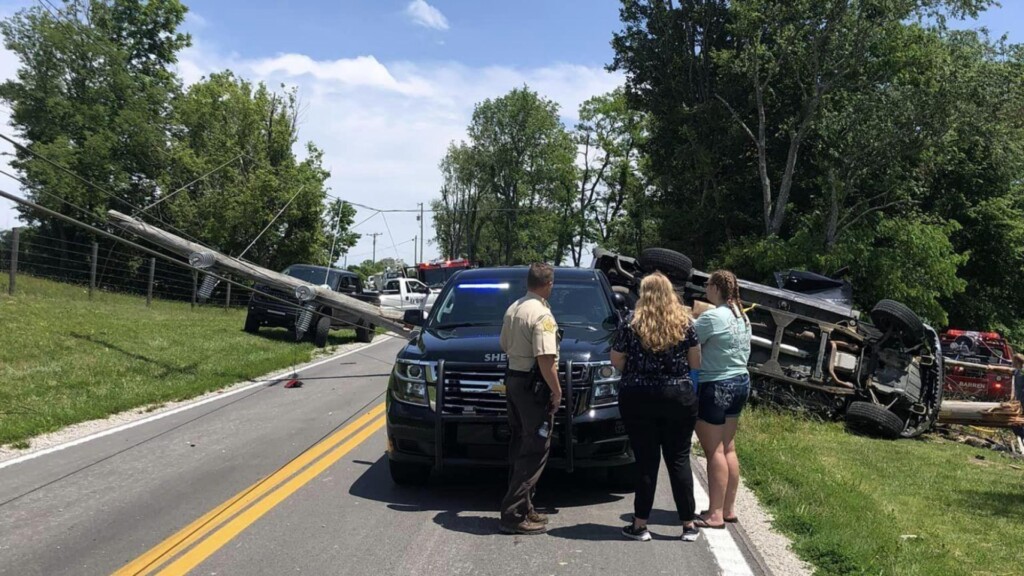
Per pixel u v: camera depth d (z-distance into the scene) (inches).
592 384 239.0
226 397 470.9
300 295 610.9
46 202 1310.3
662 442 217.6
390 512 239.8
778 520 235.6
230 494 257.4
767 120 1234.6
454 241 3526.1
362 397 472.1
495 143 2883.9
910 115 1035.3
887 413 465.1
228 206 1390.3
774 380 498.3
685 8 1310.3
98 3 1544.0
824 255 1023.0
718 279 230.8
